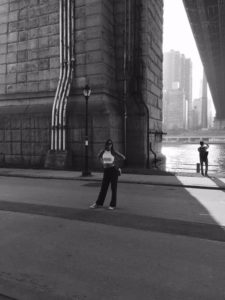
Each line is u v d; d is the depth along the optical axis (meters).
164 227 7.09
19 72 24.22
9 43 24.61
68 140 22.00
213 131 191.00
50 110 22.66
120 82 23.44
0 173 18.75
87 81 21.61
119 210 8.87
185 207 9.34
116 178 9.05
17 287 4.21
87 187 13.52
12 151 24.03
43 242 6.08
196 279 4.44
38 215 8.24
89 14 21.52
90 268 4.84
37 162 23.03
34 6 23.70
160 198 10.86
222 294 4.00
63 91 21.88
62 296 3.96
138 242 6.05
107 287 4.21
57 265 4.96
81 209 8.97
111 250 5.63
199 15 60.22
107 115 20.84
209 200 10.52
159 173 18.05
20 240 6.20
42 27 23.36
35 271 4.73
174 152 85.31
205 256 5.32
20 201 10.23
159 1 27.48
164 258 5.24
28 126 23.44
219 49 81.31
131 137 23.20
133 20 23.11
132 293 4.04
